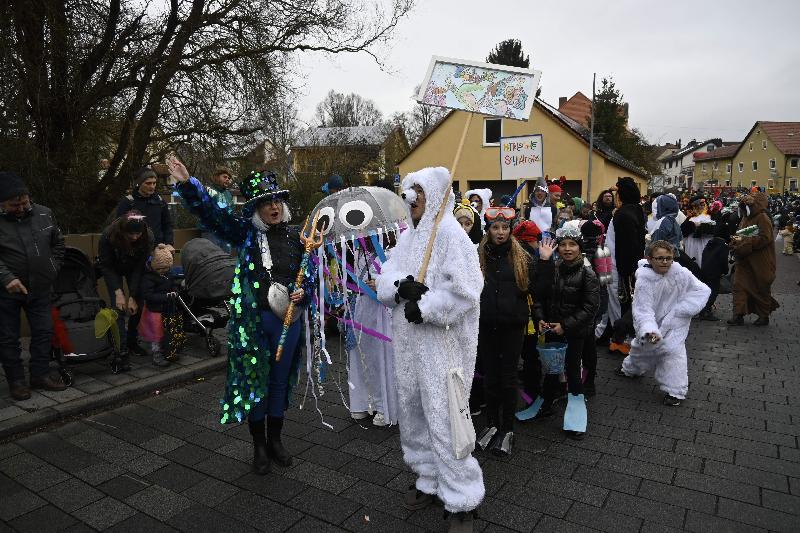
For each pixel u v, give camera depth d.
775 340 6.73
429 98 3.23
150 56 8.95
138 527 2.90
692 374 5.41
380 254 4.18
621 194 6.09
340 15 10.26
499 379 3.81
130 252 5.01
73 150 8.38
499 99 3.14
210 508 3.07
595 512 3.02
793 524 2.89
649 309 4.71
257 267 3.33
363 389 4.23
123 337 5.10
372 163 26.33
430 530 2.87
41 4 7.24
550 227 7.70
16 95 7.12
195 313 5.66
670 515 2.98
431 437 2.79
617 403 4.66
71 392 4.59
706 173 78.62
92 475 3.43
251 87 9.76
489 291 3.68
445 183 2.89
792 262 15.70
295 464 3.58
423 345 2.79
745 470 3.47
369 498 3.17
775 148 62.94
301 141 17.39
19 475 3.42
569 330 4.05
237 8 9.60
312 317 3.59
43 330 4.58
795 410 4.46
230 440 3.91
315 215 4.21
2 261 4.27
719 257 7.85
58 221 8.15
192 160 10.35
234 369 3.27
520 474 3.46
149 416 4.33
